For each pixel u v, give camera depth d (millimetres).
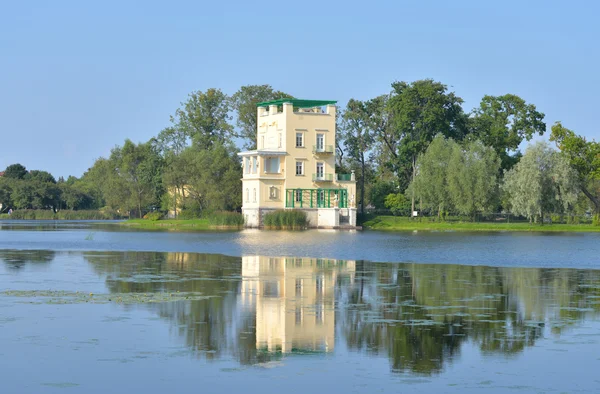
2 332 32156
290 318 35719
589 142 143125
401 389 25125
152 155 178250
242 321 34906
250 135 171750
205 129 179125
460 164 141000
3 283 47094
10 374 26422
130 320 34781
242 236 109875
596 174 138375
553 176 136000
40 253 70875
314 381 25906
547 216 147250
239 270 55938
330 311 37625
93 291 43656
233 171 158000
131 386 25297
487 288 46188
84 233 116062
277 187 146875
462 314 37000
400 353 29375
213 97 179000
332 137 150750
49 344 30188
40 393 24625
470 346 30422
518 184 135750
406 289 45531
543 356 29000
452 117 158500
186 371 26875
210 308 38094
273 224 141750
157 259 65062
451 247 84812
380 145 167375
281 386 25391
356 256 70812
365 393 24750
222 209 155625
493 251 78375
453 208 145375
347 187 151250
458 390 25047
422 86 154000
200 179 157250
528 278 51594
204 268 57281
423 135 155125
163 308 37906
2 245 83250
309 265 60438
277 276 52000
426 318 35938
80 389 25000
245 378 26156
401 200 160000
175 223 153250
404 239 102875
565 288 46219
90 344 30250
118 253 71875
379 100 165625
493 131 160000
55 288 44781
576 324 34594
